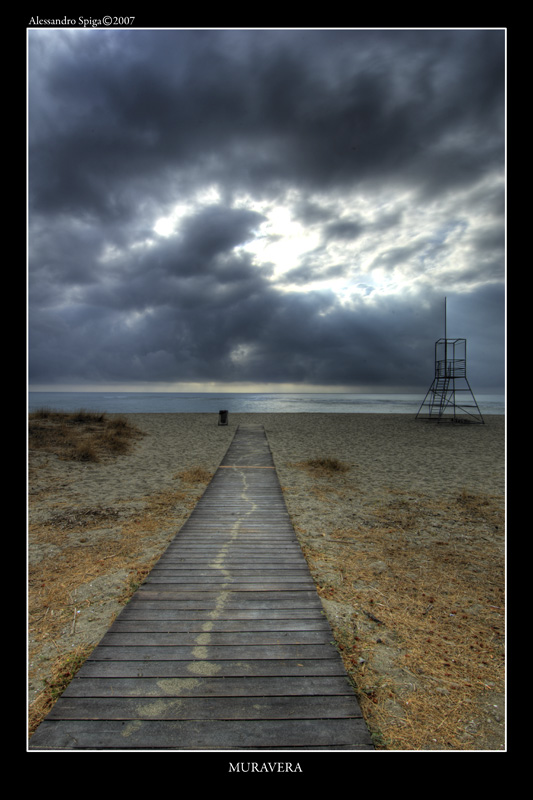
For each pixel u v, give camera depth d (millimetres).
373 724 2371
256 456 11234
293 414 28062
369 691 2633
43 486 7934
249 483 8109
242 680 2541
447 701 2570
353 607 3701
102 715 2262
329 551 5004
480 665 2928
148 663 2676
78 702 2344
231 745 2123
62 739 2123
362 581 4234
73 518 6176
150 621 3166
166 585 3777
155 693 2420
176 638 2949
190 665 2664
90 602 3797
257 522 5672
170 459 10922
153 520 6125
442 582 4254
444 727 2365
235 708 2326
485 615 3619
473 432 18297
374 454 12383
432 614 3625
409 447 13805
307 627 3133
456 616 3600
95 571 4445
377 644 3150
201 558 4418
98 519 6148
